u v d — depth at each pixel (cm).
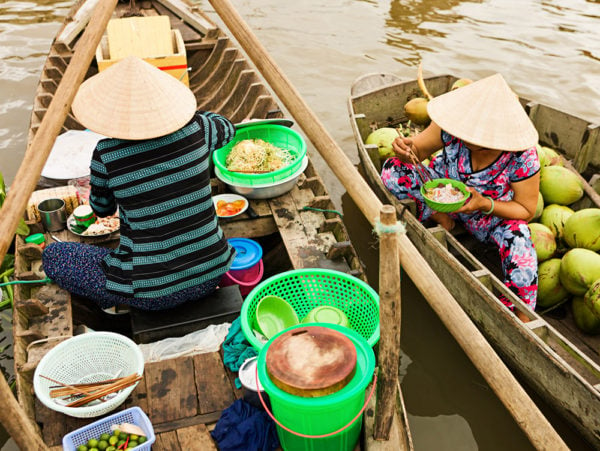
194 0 951
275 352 211
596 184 423
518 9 925
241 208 380
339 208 530
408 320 417
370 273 467
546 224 404
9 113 626
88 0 652
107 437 233
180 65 490
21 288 309
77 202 378
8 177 535
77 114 269
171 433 246
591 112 643
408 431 234
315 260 340
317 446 226
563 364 291
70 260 298
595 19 880
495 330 338
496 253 411
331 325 224
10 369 371
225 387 265
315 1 962
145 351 286
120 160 265
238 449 238
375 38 830
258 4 942
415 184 393
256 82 504
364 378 206
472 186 362
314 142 206
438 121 338
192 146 276
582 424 295
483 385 374
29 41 784
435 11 926
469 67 741
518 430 349
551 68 734
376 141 492
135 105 263
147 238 278
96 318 342
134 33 492
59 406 240
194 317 298
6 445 327
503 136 322
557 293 373
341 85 714
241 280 350
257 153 391
